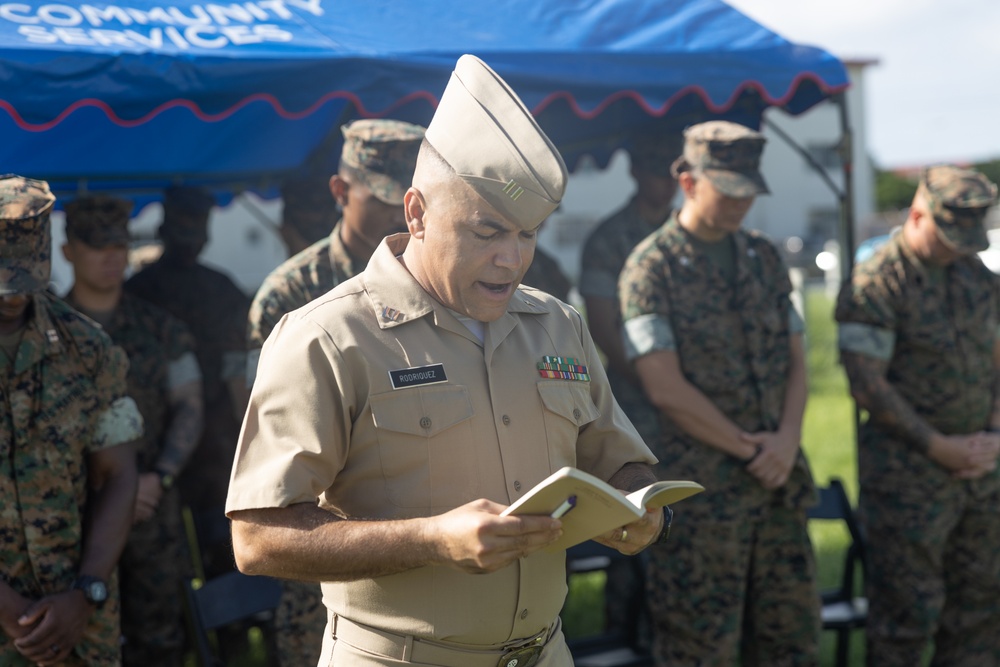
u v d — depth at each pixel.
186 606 3.91
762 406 4.15
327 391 2.13
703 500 4.10
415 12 4.31
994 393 4.51
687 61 4.45
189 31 3.77
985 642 4.55
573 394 2.37
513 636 2.26
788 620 4.19
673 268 4.20
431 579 2.18
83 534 3.28
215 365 5.45
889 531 4.44
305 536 2.05
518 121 2.08
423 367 2.19
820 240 35.94
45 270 3.06
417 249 2.25
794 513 4.20
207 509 5.43
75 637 3.13
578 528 2.05
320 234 5.38
